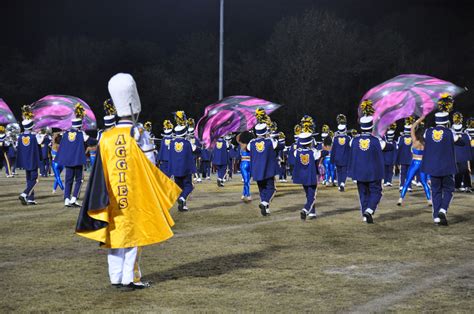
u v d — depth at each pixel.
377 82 44.91
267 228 10.70
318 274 7.03
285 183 23.25
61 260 7.88
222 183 21.72
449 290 6.30
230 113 18.75
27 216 12.46
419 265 7.52
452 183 11.20
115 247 6.05
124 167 6.14
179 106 46.38
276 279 6.79
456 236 9.77
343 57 43.78
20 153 14.52
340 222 11.51
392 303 5.81
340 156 18.97
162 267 7.43
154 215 6.20
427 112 13.55
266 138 12.64
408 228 10.68
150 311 5.56
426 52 45.69
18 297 6.07
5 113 25.67
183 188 13.59
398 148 18.56
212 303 5.82
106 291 6.30
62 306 5.75
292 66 42.28
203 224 11.24
